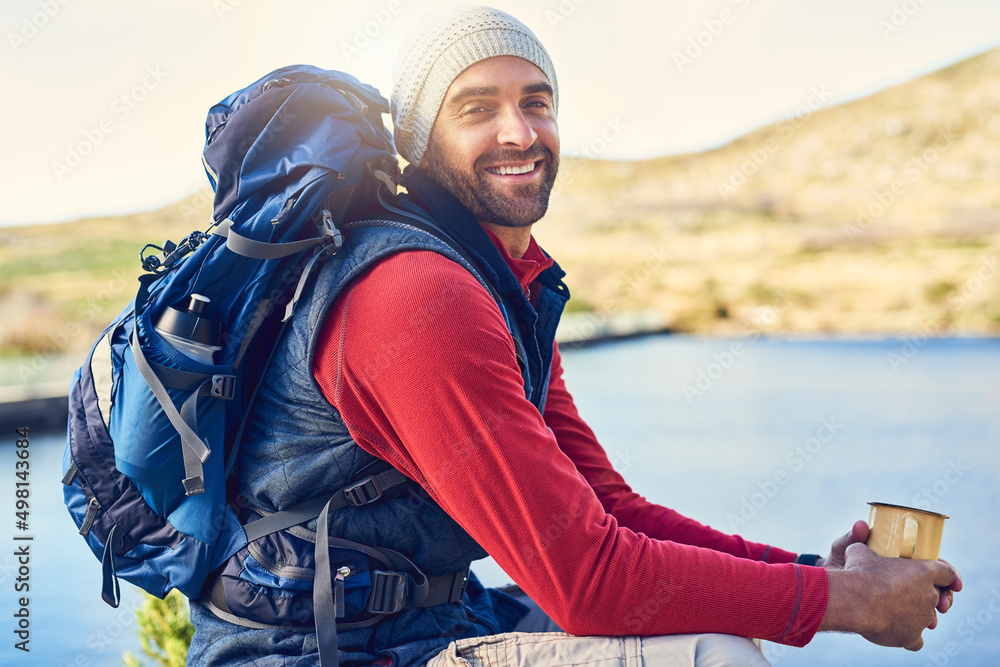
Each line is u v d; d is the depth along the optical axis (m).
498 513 1.08
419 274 1.12
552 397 1.65
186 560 1.18
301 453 1.18
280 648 1.16
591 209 36.00
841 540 1.33
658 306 31.41
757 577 1.12
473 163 1.38
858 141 39.81
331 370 1.13
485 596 1.47
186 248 1.30
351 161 1.21
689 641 1.10
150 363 1.12
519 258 1.50
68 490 1.26
